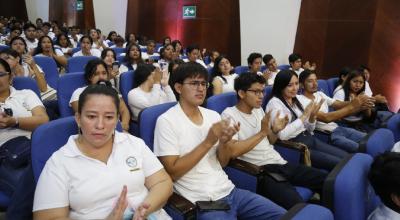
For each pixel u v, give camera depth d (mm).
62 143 1344
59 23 11664
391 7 4582
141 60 4242
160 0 7895
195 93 1593
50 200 1104
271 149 2064
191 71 1579
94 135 1153
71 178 1142
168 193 1300
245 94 2010
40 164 1283
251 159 1991
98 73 2584
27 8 13000
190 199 1519
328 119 2635
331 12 5148
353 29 4973
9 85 2049
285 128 2223
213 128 1469
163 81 2928
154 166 1314
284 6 5535
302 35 5508
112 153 1232
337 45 5156
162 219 1283
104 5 9234
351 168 1104
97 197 1150
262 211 1540
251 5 5848
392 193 1044
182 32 7539
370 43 4840
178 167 1505
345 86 3168
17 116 1978
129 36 7328
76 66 3684
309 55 5473
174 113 1616
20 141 1709
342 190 1030
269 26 5734
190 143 1589
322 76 5363
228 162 1810
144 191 1272
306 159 2139
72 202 1141
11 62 2764
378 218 1098
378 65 4801
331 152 2379
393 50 4629
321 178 1822
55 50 4812
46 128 1312
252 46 5992
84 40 4961
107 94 1175
